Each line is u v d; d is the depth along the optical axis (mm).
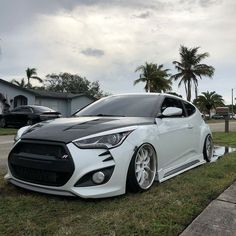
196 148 6270
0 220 3324
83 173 3773
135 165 4203
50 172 3869
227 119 17219
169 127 5180
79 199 3957
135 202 3873
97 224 3219
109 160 3926
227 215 3531
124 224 3215
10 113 20312
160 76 46781
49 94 35062
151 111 5086
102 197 3852
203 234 3066
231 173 5547
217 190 4426
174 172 5277
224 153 8141
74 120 4625
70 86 67312
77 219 3350
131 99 5535
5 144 10898
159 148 4789
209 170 5770
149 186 4477
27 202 3859
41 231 3078
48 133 4082
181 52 49438
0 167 6129
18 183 4207
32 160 3969
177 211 3576
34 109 19281
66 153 3803
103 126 4203
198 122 6527
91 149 3861
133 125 4438
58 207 3707
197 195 4188
